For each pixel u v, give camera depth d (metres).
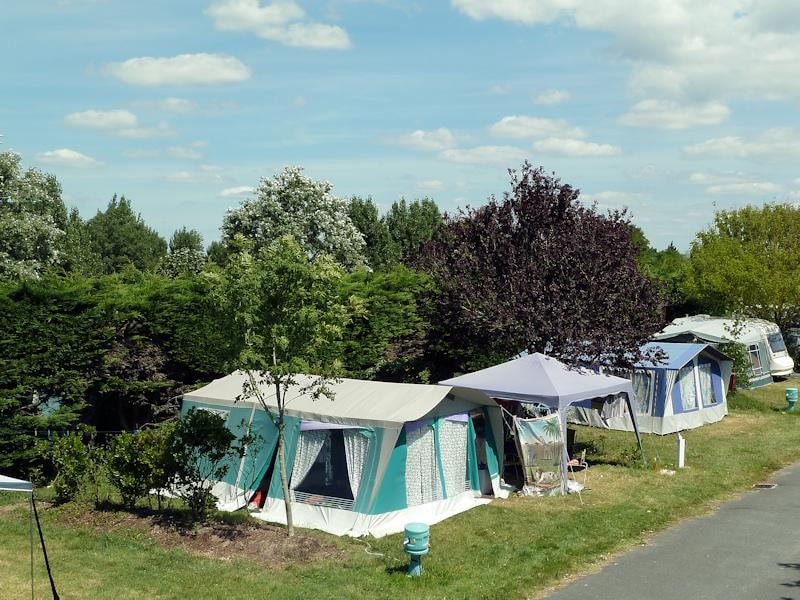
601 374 20.02
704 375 26.56
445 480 16.33
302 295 13.22
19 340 18.22
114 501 16.23
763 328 35.16
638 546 13.79
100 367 19.98
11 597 10.96
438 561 12.80
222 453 15.34
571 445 20.41
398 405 15.77
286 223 40.97
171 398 21.91
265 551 13.06
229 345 13.34
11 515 15.64
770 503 16.59
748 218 41.94
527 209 22.94
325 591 11.27
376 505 14.88
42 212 33.50
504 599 11.19
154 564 12.46
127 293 21.12
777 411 28.45
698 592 11.42
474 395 16.84
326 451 15.91
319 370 13.93
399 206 63.94
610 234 22.59
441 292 23.14
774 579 11.89
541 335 21.20
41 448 16.73
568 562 12.77
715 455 21.25
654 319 22.25
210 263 14.48
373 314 26.84
